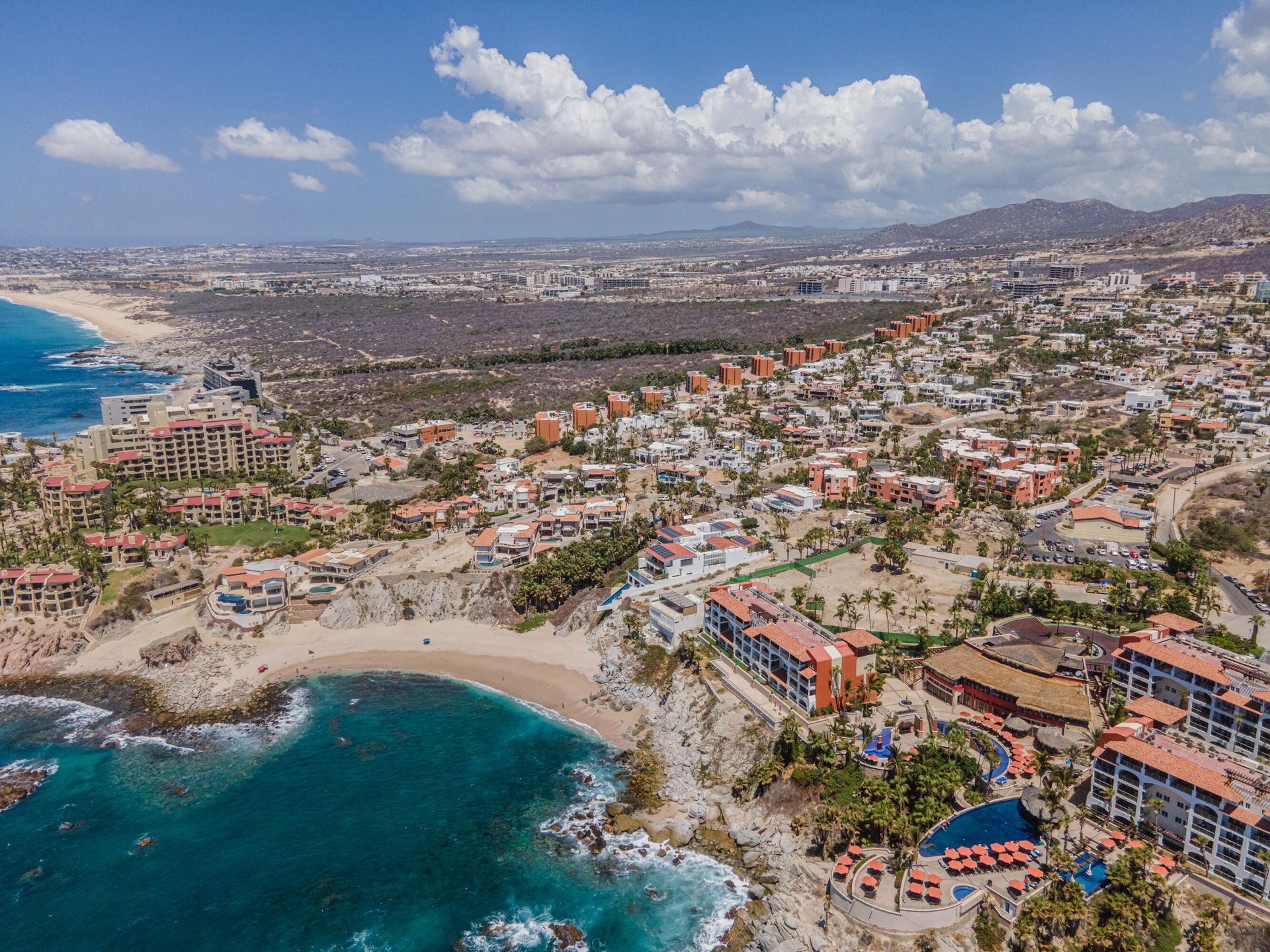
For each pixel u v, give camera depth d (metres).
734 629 177.62
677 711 170.25
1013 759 139.62
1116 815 123.88
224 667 198.12
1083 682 154.25
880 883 118.19
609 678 187.75
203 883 133.12
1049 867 115.50
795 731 144.88
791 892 124.19
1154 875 110.69
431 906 127.81
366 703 184.38
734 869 133.12
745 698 162.50
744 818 141.25
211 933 123.69
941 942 109.69
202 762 164.25
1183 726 139.38
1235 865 111.50
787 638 162.12
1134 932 107.44
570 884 131.88
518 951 119.69
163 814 149.25
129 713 181.62
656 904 127.31
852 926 114.00
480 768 160.75
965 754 137.88
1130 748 122.25
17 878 134.38
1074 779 129.25
